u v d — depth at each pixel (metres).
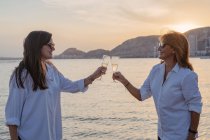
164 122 3.75
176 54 3.68
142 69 92.38
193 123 3.66
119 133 16.70
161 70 3.84
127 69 92.75
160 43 3.77
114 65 4.29
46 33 3.43
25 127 3.37
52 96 3.48
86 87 4.12
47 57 3.46
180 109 3.67
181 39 3.70
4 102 29.33
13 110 3.32
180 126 3.68
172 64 3.76
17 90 3.32
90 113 23.39
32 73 3.31
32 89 3.32
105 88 44.12
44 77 3.36
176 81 3.65
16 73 3.33
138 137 15.76
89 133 16.75
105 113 23.41
